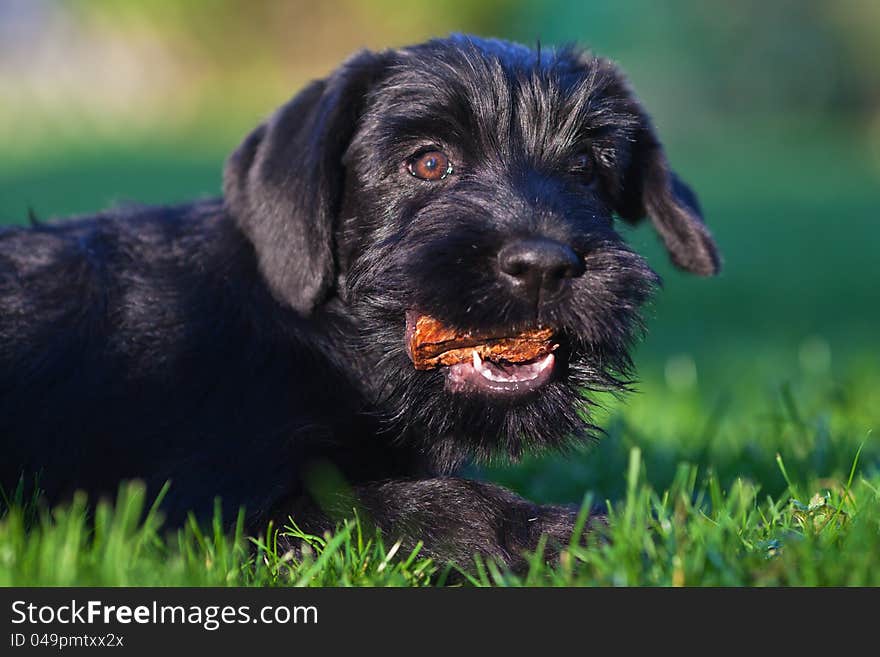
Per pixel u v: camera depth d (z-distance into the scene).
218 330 5.79
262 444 5.46
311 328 5.84
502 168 5.89
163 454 5.53
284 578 4.89
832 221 30.38
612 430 7.68
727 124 56.78
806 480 6.65
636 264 5.56
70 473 5.64
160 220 6.37
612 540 4.96
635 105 6.74
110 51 50.59
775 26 56.56
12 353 5.84
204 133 40.75
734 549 4.79
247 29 50.34
